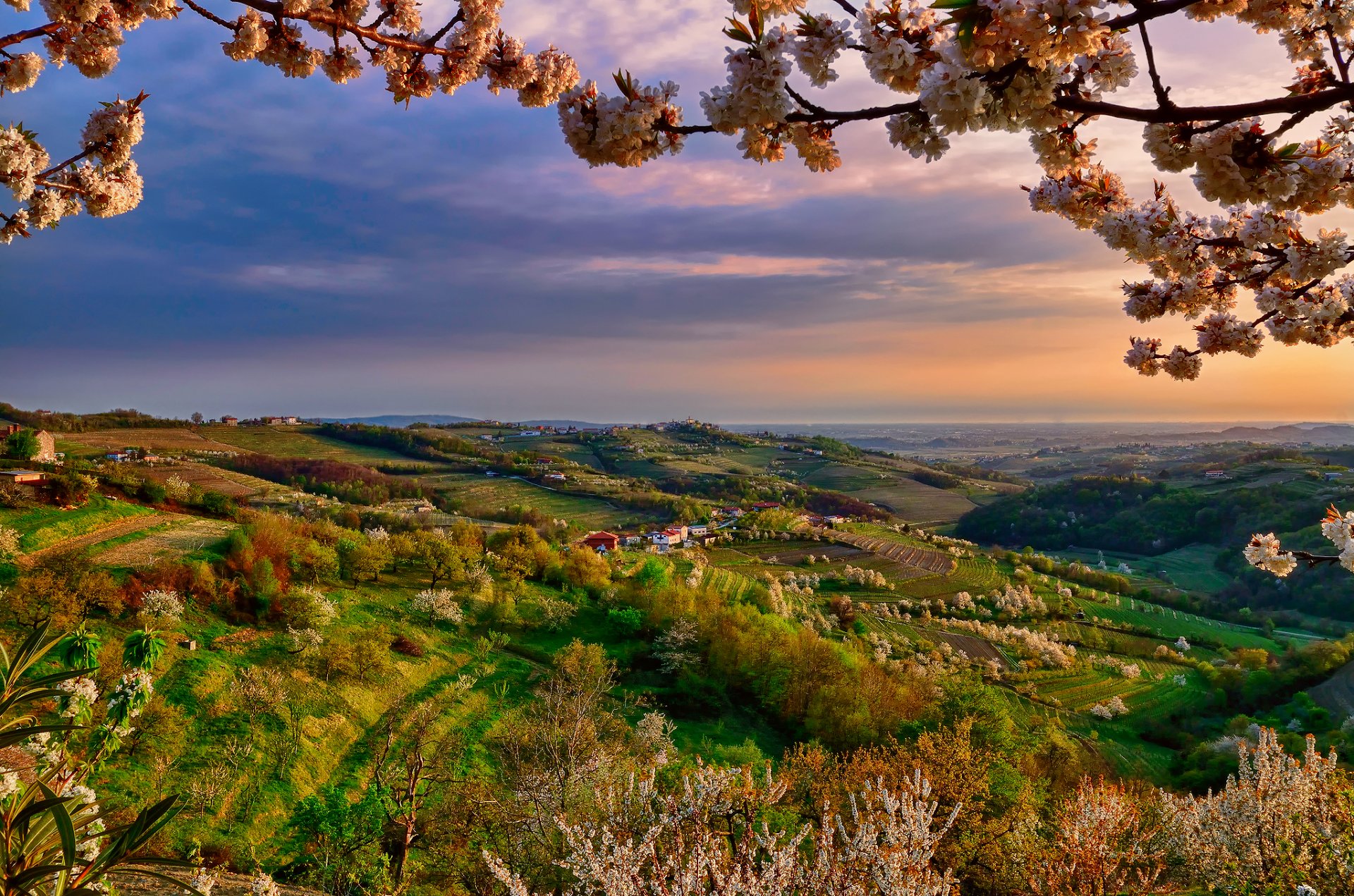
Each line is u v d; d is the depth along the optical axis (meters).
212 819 32.03
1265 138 3.74
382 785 32.59
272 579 56.19
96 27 5.47
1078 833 19.03
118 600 45.72
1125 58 3.98
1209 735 85.62
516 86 6.03
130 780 31.94
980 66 3.17
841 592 140.75
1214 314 5.78
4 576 45.62
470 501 195.62
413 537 83.06
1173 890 21.36
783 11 3.66
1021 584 150.00
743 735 59.84
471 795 27.42
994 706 49.81
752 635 71.62
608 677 52.81
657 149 4.08
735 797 12.05
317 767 38.69
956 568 160.50
